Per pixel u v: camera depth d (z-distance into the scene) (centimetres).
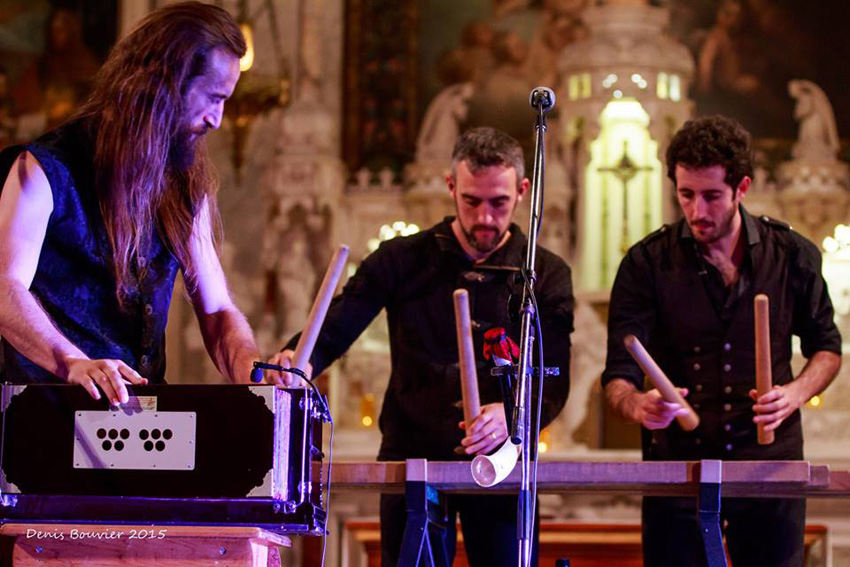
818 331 397
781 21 849
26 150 284
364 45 878
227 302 322
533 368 303
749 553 383
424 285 394
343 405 803
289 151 835
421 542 311
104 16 890
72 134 293
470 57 867
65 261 289
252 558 252
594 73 814
